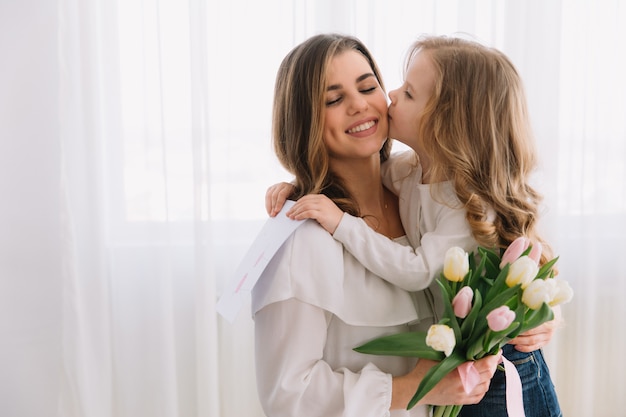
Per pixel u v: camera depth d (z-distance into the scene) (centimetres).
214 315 204
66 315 202
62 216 200
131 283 205
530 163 119
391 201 133
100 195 201
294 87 116
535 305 94
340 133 115
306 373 103
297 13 202
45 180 201
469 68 114
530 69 208
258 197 207
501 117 114
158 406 207
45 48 198
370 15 203
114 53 200
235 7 202
